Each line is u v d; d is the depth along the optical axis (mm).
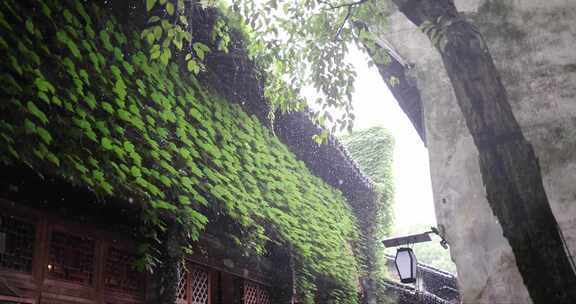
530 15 4738
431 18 3357
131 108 6039
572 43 4633
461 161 4602
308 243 9891
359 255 13672
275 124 10336
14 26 4895
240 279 8375
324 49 6359
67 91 5176
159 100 6613
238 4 6379
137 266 5730
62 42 5309
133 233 6148
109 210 5684
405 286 16047
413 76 4984
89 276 5566
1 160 4195
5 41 4711
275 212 8680
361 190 14289
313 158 11914
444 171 4629
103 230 5801
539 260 2861
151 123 6324
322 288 10938
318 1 6148
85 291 5473
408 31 5074
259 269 8805
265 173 9047
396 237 11125
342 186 13688
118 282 5945
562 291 2795
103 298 5684
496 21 4754
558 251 2867
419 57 4977
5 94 4559
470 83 3164
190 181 6555
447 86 4832
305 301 9539
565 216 4184
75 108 5355
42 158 4500
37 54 5070
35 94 4891
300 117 10375
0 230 4668
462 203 4496
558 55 4605
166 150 6582
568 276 2822
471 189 4504
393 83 5871
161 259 6176
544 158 4340
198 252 7281
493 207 3051
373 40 5699
